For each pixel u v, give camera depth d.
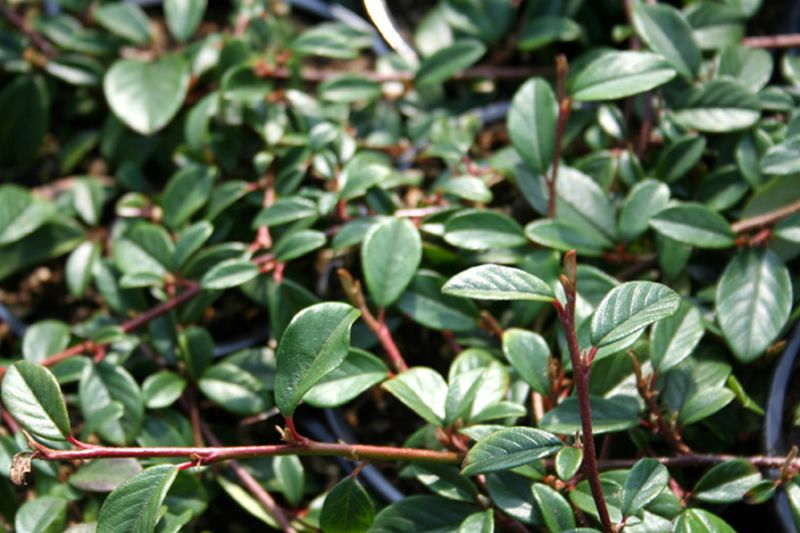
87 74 0.67
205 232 0.59
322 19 0.71
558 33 0.65
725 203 0.59
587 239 0.58
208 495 0.58
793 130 0.57
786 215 0.57
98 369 0.58
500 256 0.58
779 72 0.65
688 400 0.54
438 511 0.54
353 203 0.62
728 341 0.55
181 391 0.58
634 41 0.64
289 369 0.51
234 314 0.64
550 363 0.54
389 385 0.55
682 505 0.52
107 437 0.57
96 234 0.65
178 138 0.67
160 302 0.63
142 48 0.69
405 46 0.68
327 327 0.51
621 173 0.60
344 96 0.64
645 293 0.50
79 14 0.71
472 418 0.54
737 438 0.56
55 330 0.60
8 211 0.63
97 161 0.69
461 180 0.60
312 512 0.57
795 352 0.55
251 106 0.64
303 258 0.64
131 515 0.51
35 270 0.66
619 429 0.54
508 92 0.68
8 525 0.58
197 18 0.66
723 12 0.63
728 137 0.61
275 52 0.67
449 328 0.58
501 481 0.53
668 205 0.58
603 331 0.50
